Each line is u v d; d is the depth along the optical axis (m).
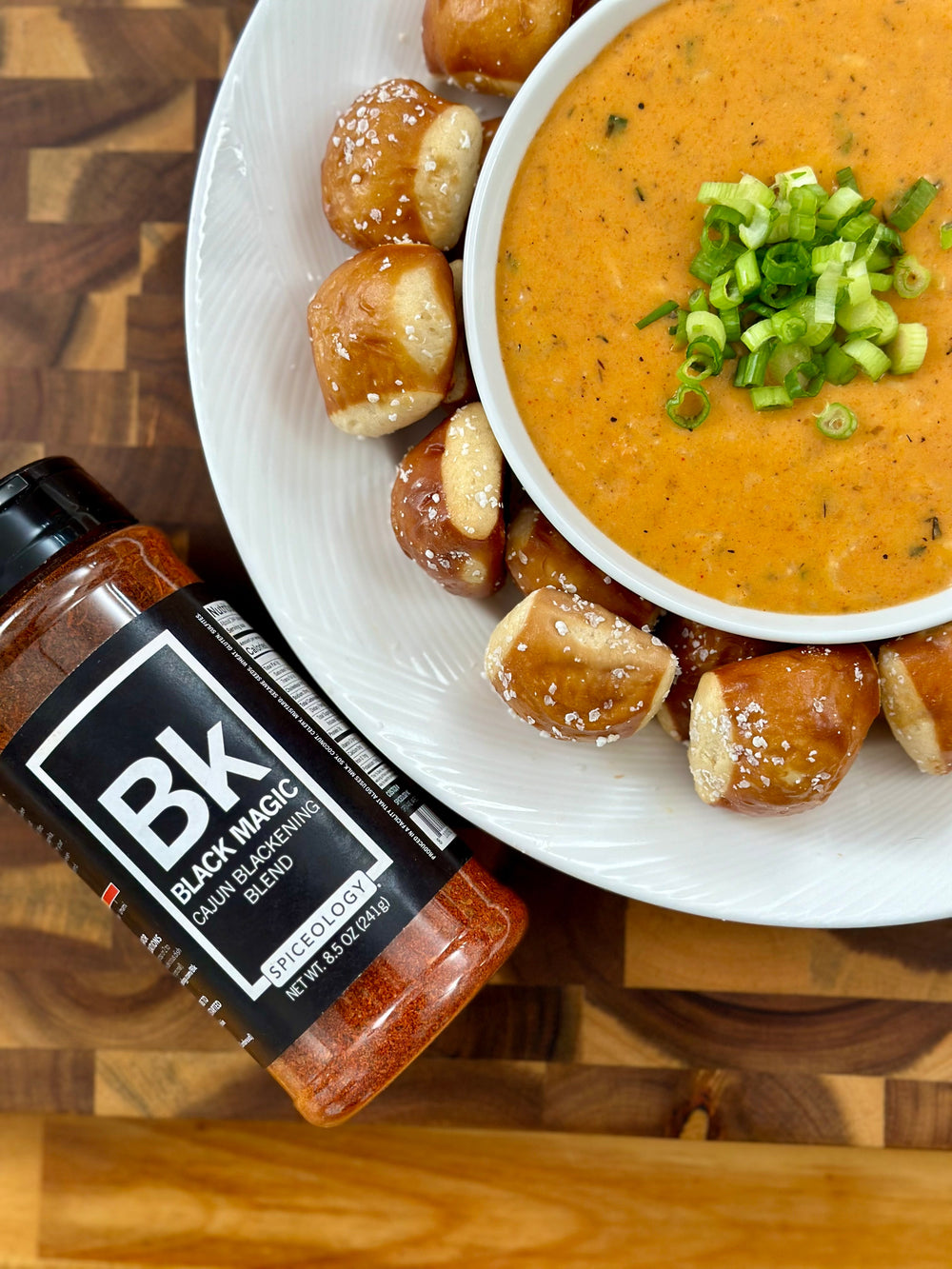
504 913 0.42
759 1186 0.46
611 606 0.42
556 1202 0.46
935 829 0.42
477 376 0.40
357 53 0.43
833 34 0.39
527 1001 0.45
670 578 0.40
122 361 0.46
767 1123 0.45
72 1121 0.46
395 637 0.43
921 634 0.41
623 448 0.40
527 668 0.41
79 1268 0.46
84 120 0.46
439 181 0.41
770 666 0.41
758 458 0.40
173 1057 0.46
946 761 0.41
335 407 0.42
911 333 0.39
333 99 0.43
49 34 0.46
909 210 0.39
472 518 0.41
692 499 0.40
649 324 0.40
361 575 0.43
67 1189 0.46
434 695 0.43
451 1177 0.46
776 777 0.40
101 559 0.41
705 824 0.42
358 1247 0.46
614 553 0.40
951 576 0.40
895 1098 0.45
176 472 0.46
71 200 0.46
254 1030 0.41
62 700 0.40
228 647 0.41
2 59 0.46
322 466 0.43
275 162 0.42
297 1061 0.41
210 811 0.40
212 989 0.41
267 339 0.43
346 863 0.41
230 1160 0.46
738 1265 0.45
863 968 0.45
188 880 0.40
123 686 0.40
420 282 0.40
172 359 0.46
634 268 0.40
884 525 0.40
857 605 0.40
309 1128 0.46
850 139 0.39
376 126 0.41
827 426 0.40
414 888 0.41
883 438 0.40
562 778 0.43
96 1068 0.46
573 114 0.40
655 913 0.45
